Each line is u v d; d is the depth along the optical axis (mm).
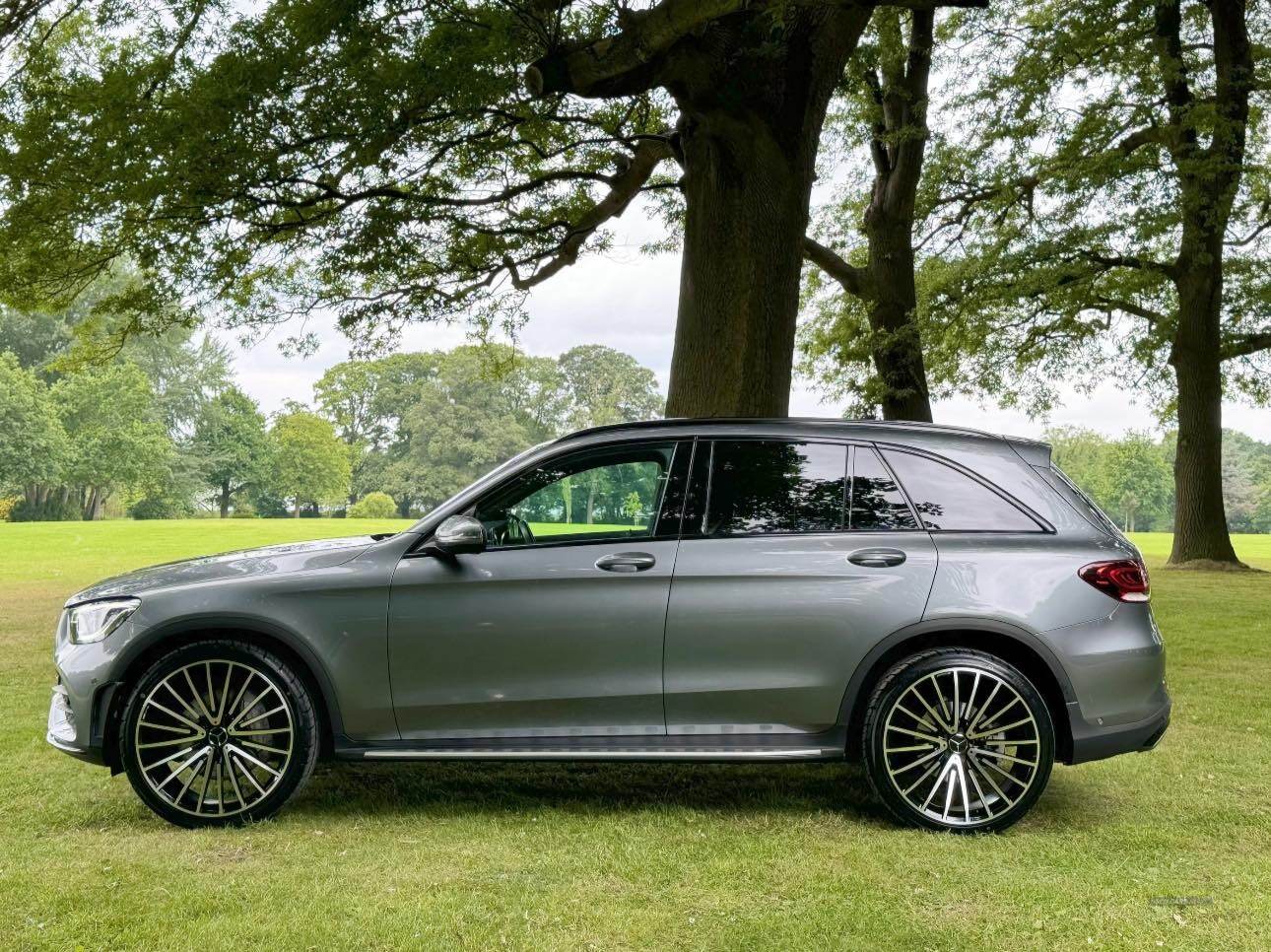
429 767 5359
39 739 5887
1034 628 4238
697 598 4340
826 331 25703
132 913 3225
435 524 4508
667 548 4418
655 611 4336
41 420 62656
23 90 9914
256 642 4398
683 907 3314
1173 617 12430
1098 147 20141
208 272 11188
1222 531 21938
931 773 4242
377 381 95688
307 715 4320
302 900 3352
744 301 9641
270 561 4551
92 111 9023
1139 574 4371
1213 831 4188
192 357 81375
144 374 68062
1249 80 20438
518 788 4902
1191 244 21312
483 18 8789
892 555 4352
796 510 4492
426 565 4414
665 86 9344
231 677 4344
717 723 4344
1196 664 8797
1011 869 3703
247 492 87938
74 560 24266
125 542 31328
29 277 11195
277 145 9547
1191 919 3209
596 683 4340
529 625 4340
